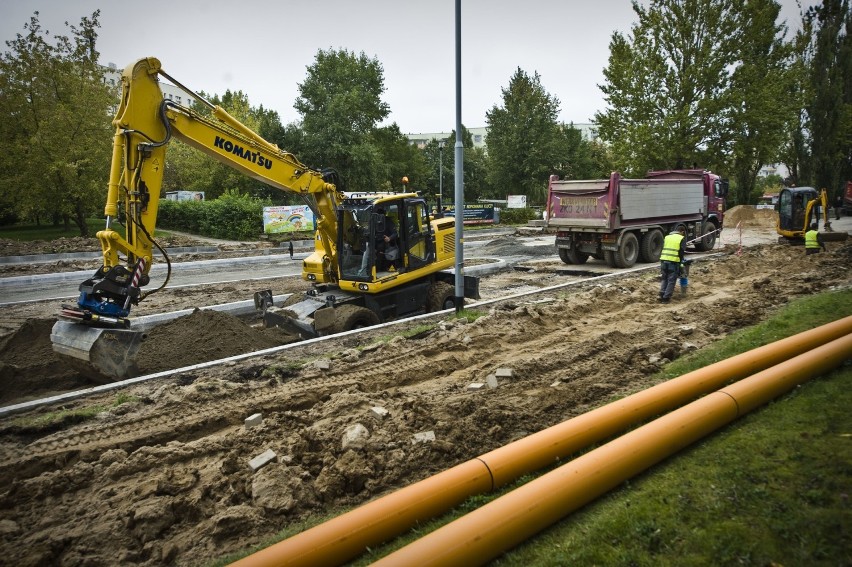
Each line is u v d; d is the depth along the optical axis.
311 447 5.69
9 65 22.75
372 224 10.77
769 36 32.28
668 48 32.91
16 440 6.25
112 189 8.09
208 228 29.22
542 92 45.56
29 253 21.25
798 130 43.47
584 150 53.84
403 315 12.31
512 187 47.09
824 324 8.51
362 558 3.91
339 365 8.31
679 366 7.54
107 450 5.82
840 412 5.29
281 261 22.69
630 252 18.73
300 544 3.68
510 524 3.71
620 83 33.75
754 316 10.40
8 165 22.95
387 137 48.09
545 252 24.05
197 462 5.57
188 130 8.93
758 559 3.38
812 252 18.41
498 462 4.69
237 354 9.34
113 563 4.21
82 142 23.53
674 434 4.77
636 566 3.44
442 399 6.84
